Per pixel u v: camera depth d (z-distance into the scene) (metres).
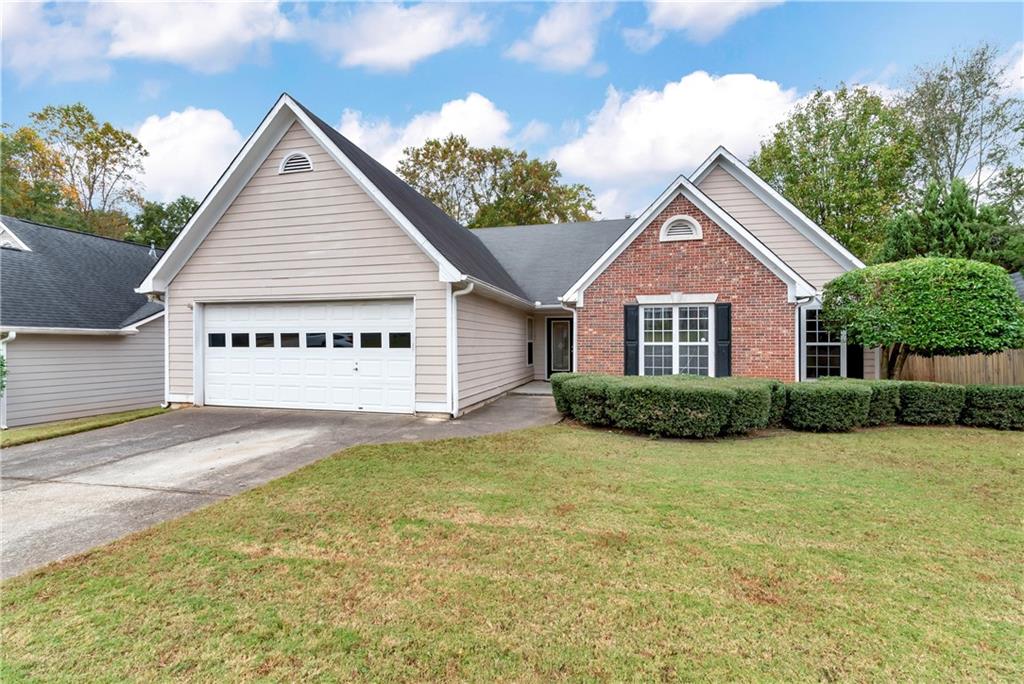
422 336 10.27
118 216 33.91
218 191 10.85
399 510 4.81
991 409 8.99
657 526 4.40
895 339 10.06
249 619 3.03
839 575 3.53
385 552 3.92
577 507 4.87
